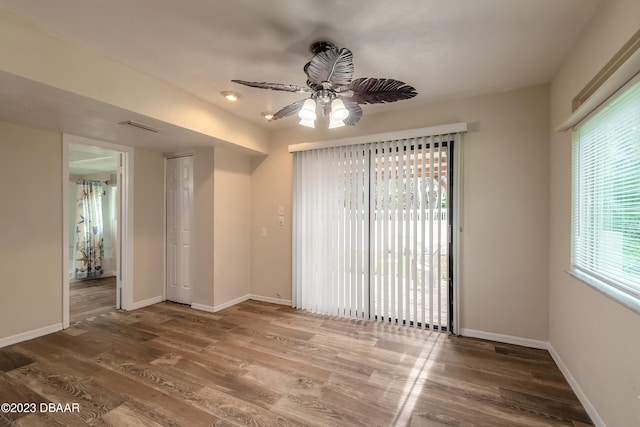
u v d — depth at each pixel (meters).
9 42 1.80
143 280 4.01
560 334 2.44
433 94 2.97
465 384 2.22
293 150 3.94
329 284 3.73
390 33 1.97
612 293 1.61
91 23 1.88
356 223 3.58
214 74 2.57
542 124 2.76
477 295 3.02
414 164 3.23
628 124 1.57
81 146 3.47
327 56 1.63
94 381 2.22
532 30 1.94
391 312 3.40
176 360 2.54
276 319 3.54
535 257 2.80
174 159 4.21
